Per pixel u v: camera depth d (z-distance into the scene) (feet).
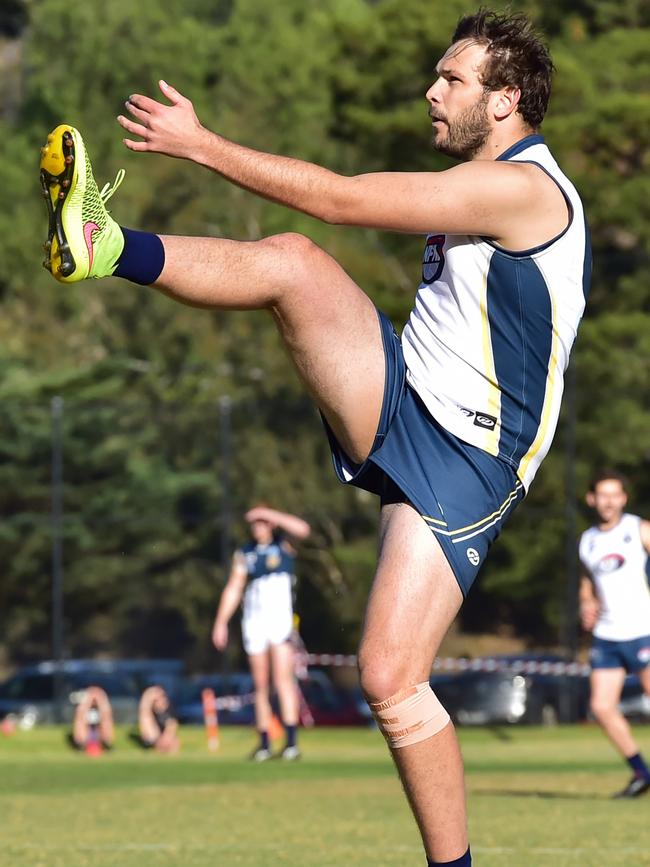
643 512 316.81
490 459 43.65
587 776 121.90
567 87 323.78
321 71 492.13
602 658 108.99
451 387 43.52
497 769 133.49
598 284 359.46
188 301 42.52
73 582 394.11
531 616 342.64
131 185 481.46
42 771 133.59
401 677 42.22
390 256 373.61
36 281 488.44
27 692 293.84
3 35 593.01
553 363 43.52
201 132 41.83
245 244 43.14
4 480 392.27
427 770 42.45
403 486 43.21
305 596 378.94
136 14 526.98
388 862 67.05
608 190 333.83
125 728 194.49
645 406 332.19
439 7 331.77
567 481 258.16
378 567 43.47
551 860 66.59
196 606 392.27
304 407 393.70
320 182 41.50
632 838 75.66
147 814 91.09
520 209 41.83
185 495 394.73
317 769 135.03
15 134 532.32
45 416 398.83
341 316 43.68
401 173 41.83
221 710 265.95
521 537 326.65
